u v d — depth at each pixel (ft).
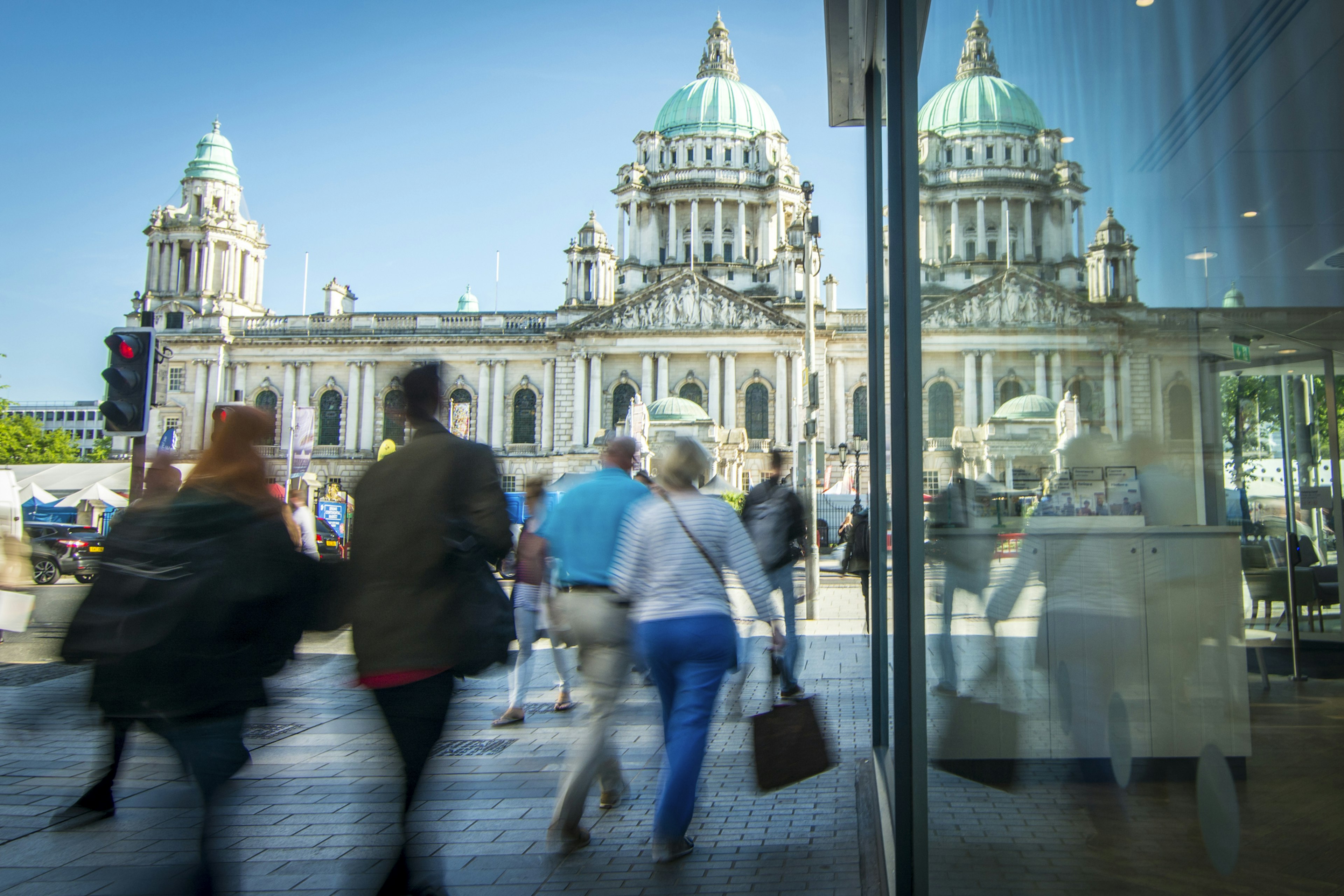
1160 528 7.76
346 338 253.24
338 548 111.34
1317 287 6.07
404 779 15.12
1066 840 9.42
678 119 309.83
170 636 14.79
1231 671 7.06
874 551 22.44
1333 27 5.74
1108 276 8.50
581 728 20.17
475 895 16.25
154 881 16.16
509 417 249.96
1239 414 6.95
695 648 18.24
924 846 13.00
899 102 13.98
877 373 21.26
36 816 20.40
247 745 27.63
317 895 16.15
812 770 18.74
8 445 238.27
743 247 291.17
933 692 13.55
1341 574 6.44
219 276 270.05
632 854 18.33
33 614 57.93
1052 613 9.98
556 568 21.67
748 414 237.04
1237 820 6.95
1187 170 7.18
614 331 239.50
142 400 37.01
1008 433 11.23
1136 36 7.79
